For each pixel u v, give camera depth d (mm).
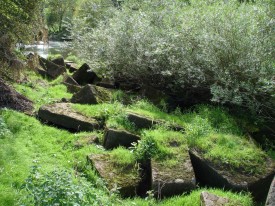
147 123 7309
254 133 7637
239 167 6008
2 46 9742
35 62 12664
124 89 10484
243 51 8094
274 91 7402
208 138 6727
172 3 10797
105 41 11336
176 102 9219
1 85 8977
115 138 6855
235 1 9984
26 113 8469
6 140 6715
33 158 6301
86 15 19016
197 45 8914
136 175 5926
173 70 8953
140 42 9625
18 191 5125
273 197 4418
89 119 7770
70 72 15156
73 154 6547
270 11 8297
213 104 8664
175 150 6359
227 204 4961
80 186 4480
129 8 11906
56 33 30047
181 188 5629
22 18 9961
